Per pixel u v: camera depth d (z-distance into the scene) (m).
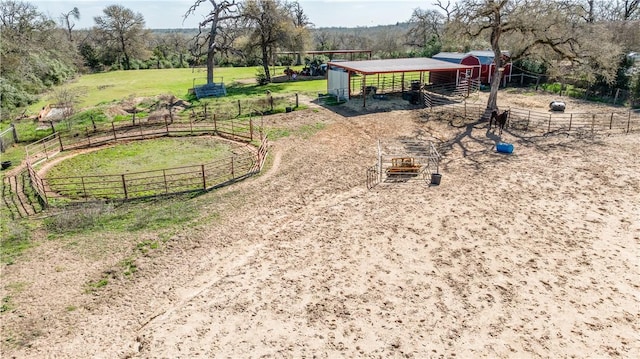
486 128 26.39
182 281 11.93
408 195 17.12
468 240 13.64
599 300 10.72
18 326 10.21
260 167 20.34
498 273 11.91
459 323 10.08
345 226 14.78
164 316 10.57
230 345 9.59
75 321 10.39
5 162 21.23
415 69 34.44
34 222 15.30
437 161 19.25
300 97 37.84
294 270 12.34
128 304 10.99
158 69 76.50
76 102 37.25
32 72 44.22
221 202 16.83
